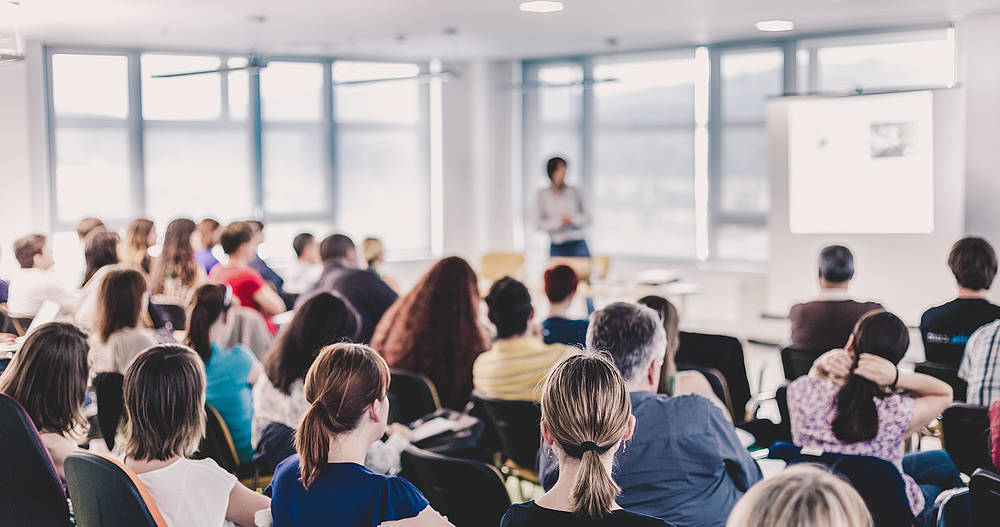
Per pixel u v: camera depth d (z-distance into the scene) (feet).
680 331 15.97
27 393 10.02
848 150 27.30
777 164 28.58
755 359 28.55
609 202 36.94
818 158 27.81
